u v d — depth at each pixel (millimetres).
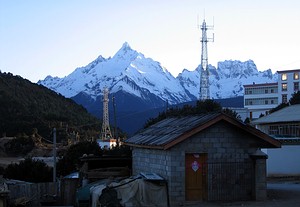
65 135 103188
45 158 71500
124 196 20203
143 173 22438
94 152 43281
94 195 21172
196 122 21375
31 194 30516
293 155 32562
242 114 80438
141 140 24062
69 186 28469
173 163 20562
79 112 138500
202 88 81688
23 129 105875
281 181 31312
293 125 36969
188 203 20531
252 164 21500
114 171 26828
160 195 20516
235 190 21219
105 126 93500
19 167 43594
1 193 23281
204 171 20969
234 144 21359
